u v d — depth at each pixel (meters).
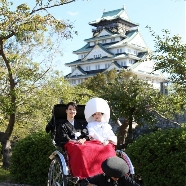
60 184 5.64
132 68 45.41
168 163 6.60
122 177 4.70
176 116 16.16
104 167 4.45
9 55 12.79
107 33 55.09
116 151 5.86
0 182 9.32
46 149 8.72
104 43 55.34
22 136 14.95
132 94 12.63
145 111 12.83
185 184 6.41
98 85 27.00
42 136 8.98
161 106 12.42
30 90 12.95
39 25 11.67
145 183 6.88
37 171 8.80
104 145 5.34
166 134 6.91
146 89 12.95
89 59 52.06
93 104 5.78
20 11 11.37
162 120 17.45
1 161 13.45
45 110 13.12
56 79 13.23
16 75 13.00
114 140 5.62
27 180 9.02
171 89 12.90
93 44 56.78
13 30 11.59
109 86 13.38
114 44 51.81
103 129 5.75
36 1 11.68
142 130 18.12
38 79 12.99
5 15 11.23
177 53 11.36
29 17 11.48
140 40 53.56
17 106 12.23
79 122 6.28
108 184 4.65
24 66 13.32
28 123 14.30
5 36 11.60
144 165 6.91
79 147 5.17
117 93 12.77
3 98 11.89
